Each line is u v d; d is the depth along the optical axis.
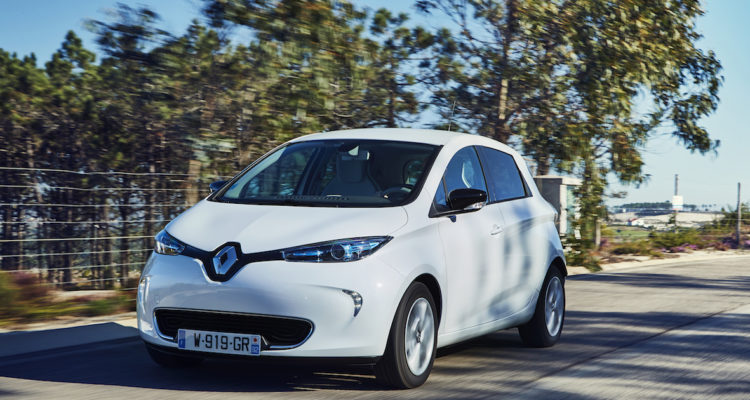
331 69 9.14
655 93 16.86
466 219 5.43
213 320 4.52
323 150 5.68
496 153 6.38
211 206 5.20
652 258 17.95
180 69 8.95
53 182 9.28
